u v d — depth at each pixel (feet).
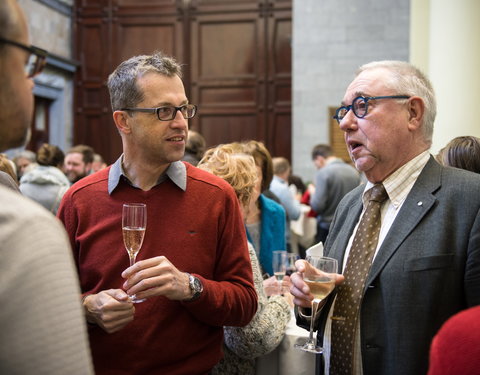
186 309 4.82
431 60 12.54
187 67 29.43
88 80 30.19
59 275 2.32
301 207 17.02
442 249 4.31
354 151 4.80
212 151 6.95
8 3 2.67
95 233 4.95
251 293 5.08
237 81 29.19
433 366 2.56
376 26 25.50
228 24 29.19
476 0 12.01
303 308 5.30
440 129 12.34
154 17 29.55
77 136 30.37
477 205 4.36
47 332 2.23
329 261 4.79
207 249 4.97
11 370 2.19
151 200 4.98
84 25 30.07
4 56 2.64
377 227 4.85
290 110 28.81
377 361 4.42
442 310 4.27
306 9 26.08
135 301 4.38
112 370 4.71
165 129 4.78
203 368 4.90
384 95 4.60
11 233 2.27
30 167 15.64
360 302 4.61
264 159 8.36
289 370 6.19
